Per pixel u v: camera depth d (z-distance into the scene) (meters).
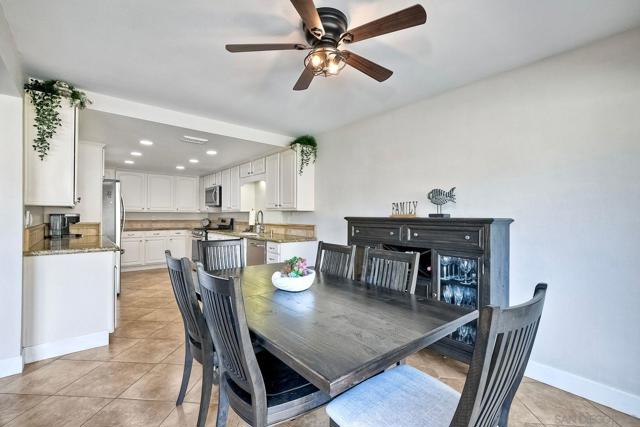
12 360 2.08
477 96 2.50
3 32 1.68
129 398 1.85
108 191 4.20
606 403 1.86
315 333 1.18
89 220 3.91
